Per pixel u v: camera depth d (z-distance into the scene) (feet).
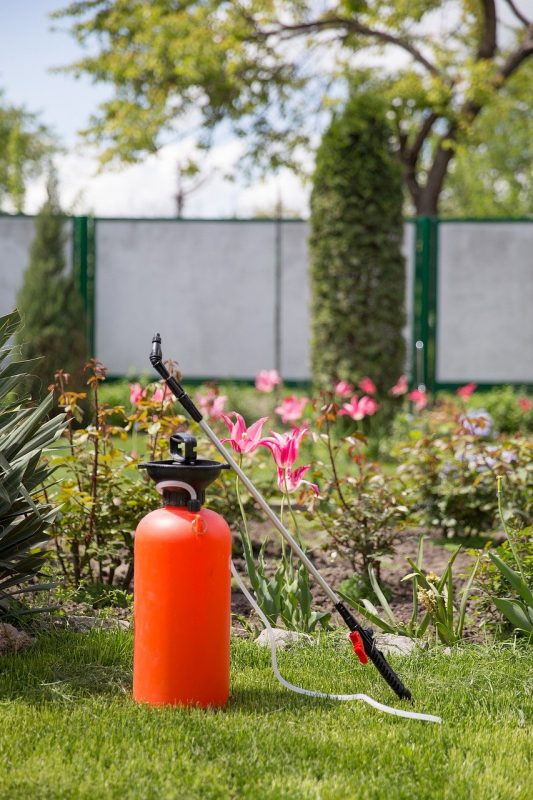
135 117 63.31
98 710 10.11
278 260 44.78
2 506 11.78
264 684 11.38
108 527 15.31
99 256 45.06
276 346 44.96
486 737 9.83
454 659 12.28
